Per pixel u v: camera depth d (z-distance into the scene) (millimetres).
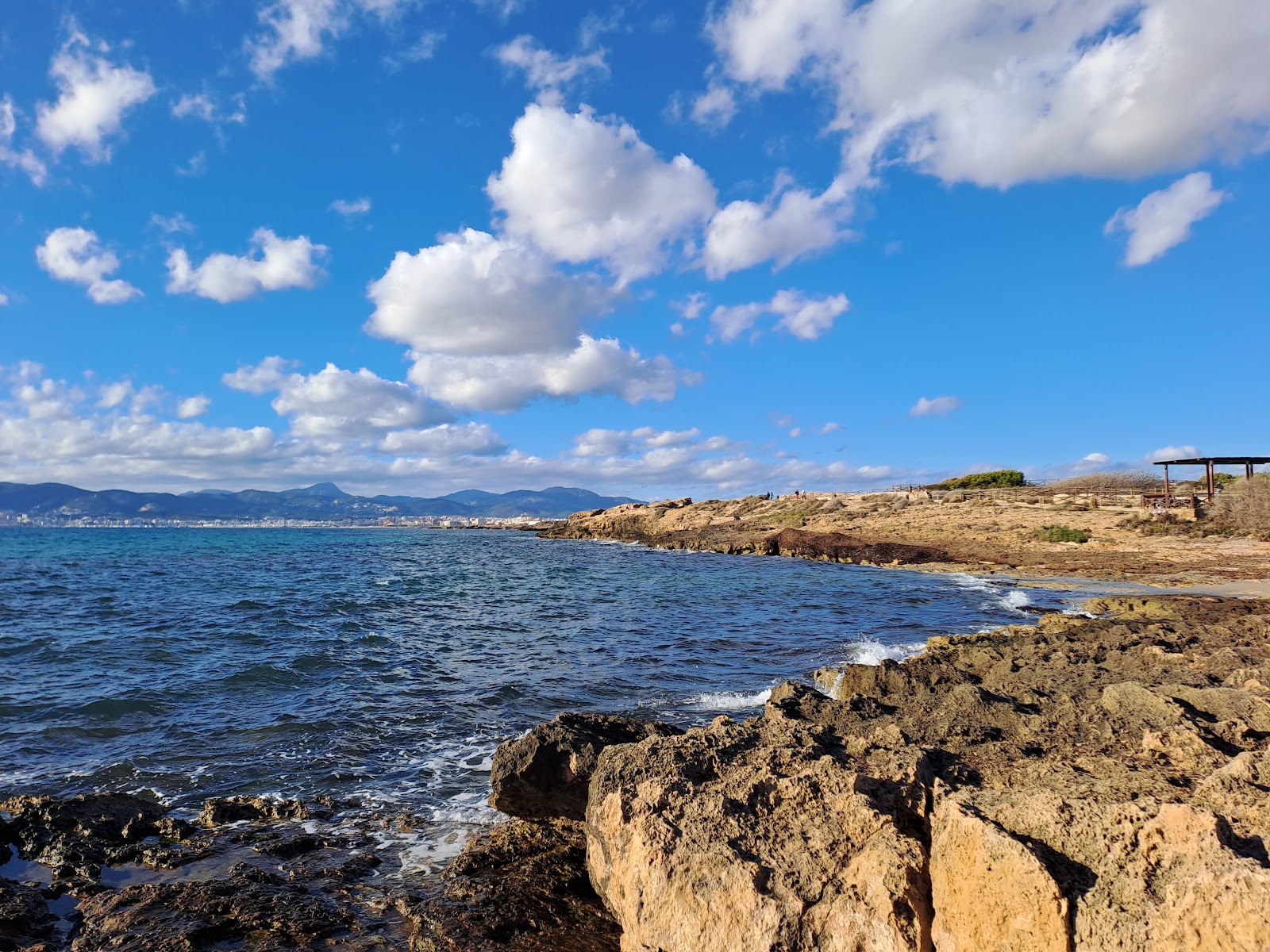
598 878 6000
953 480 85062
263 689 14117
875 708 8258
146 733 11414
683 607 26453
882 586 33438
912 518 62312
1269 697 6539
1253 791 4297
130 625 21922
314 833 8039
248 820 8391
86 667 15914
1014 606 26406
